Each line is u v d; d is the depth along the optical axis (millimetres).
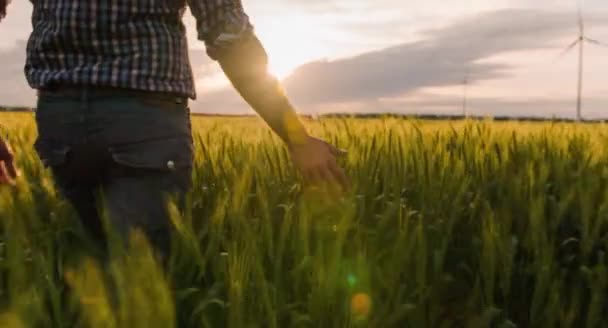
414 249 2562
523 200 3246
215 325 2174
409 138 4168
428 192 3312
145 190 1966
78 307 1993
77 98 1924
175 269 2229
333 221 2576
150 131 1924
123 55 1906
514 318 2631
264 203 2656
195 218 3027
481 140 4312
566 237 3236
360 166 3549
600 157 4004
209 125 5195
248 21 1907
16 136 4141
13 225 2527
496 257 2650
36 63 1999
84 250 2488
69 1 1916
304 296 2293
